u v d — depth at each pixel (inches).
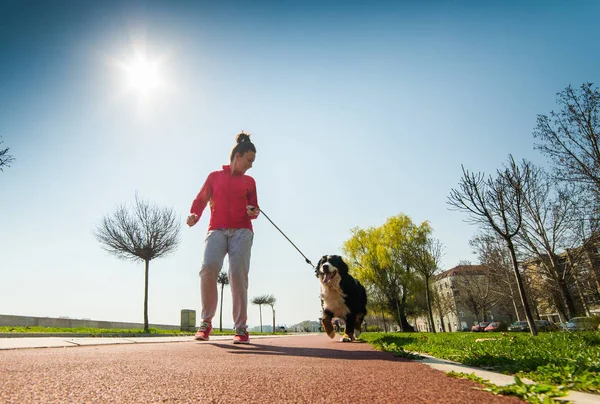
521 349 173.6
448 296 2283.5
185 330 778.8
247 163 193.6
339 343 235.8
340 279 270.7
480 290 1688.0
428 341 258.8
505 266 1133.1
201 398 55.2
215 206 189.5
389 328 2500.0
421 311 1838.1
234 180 193.2
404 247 1188.5
